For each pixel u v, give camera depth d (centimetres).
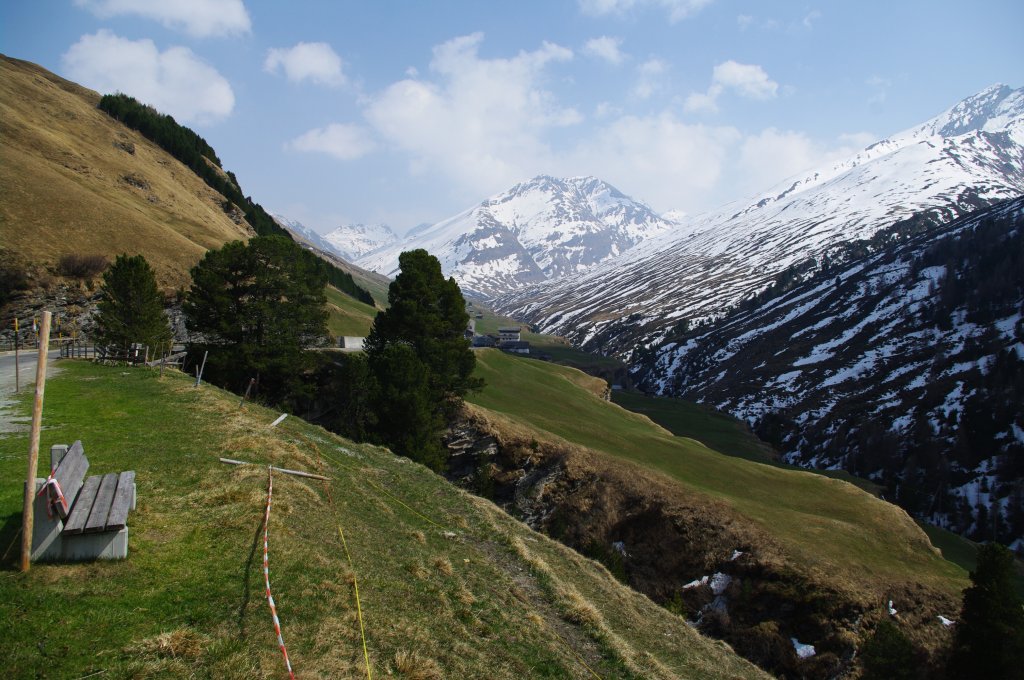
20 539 1273
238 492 1764
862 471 14662
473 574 2008
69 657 997
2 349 5341
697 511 5603
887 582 4888
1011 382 16125
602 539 5706
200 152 17550
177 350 5344
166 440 2183
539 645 1692
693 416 16050
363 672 1204
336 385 6138
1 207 6544
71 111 11656
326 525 1828
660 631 2542
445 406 6322
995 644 3641
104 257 6581
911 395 17325
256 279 5478
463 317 6838
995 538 11769
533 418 7569
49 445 1986
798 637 4612
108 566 1261
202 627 1159
